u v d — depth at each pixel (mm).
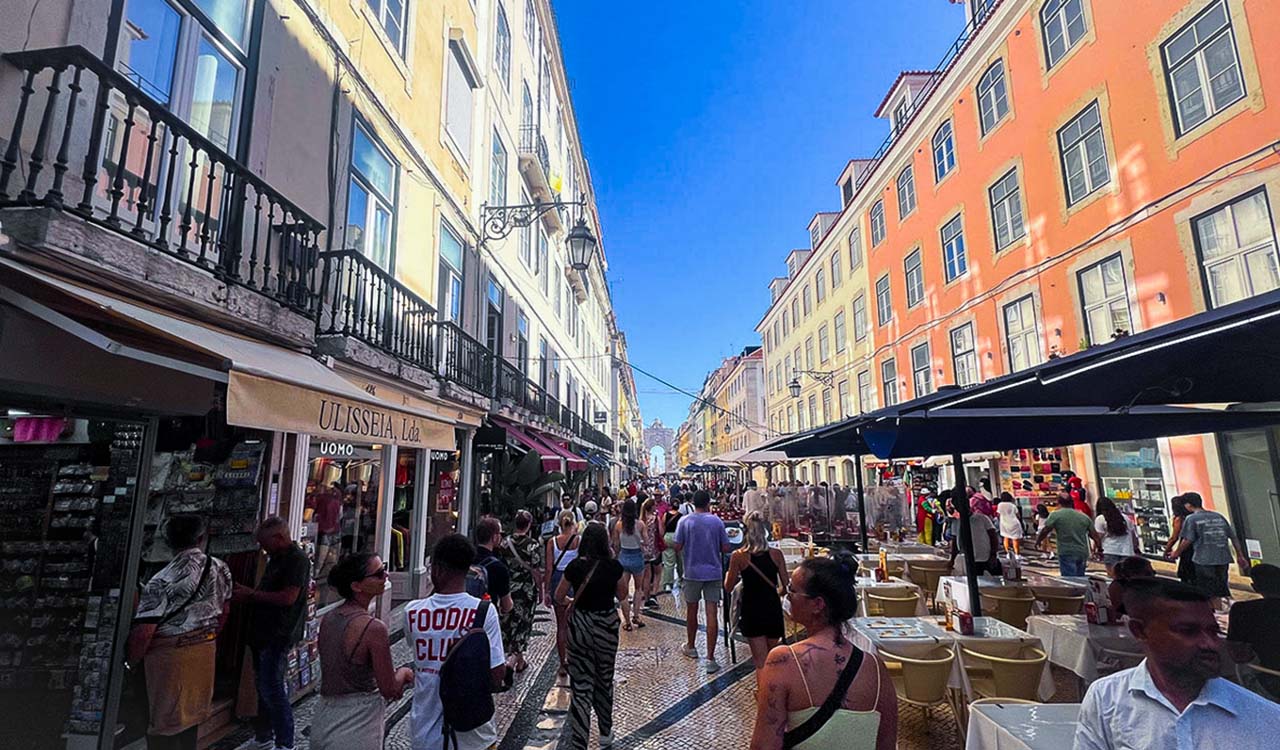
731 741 3961
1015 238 12484
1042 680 3682
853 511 14109
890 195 18422
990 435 4957
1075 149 10828
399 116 7273
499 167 11891
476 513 9703
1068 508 7355
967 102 14094
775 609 4312
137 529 3492
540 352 15594
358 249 6355
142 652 3189
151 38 3832
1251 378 3070
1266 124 7500
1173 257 8711
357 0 6379
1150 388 3168
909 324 17172
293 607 3695
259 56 4789
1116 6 9766
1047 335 11312
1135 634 1662
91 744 3215
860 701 1794
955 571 7059
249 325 4062
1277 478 7668
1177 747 1490
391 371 6008
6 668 3225
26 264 2650
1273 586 3488
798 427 28797
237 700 4098
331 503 5738
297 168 5262
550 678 5293
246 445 4465
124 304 2846
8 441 3322
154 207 3811
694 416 80125
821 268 25453
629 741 3965
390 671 2479
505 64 12453
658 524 9805
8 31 2881
